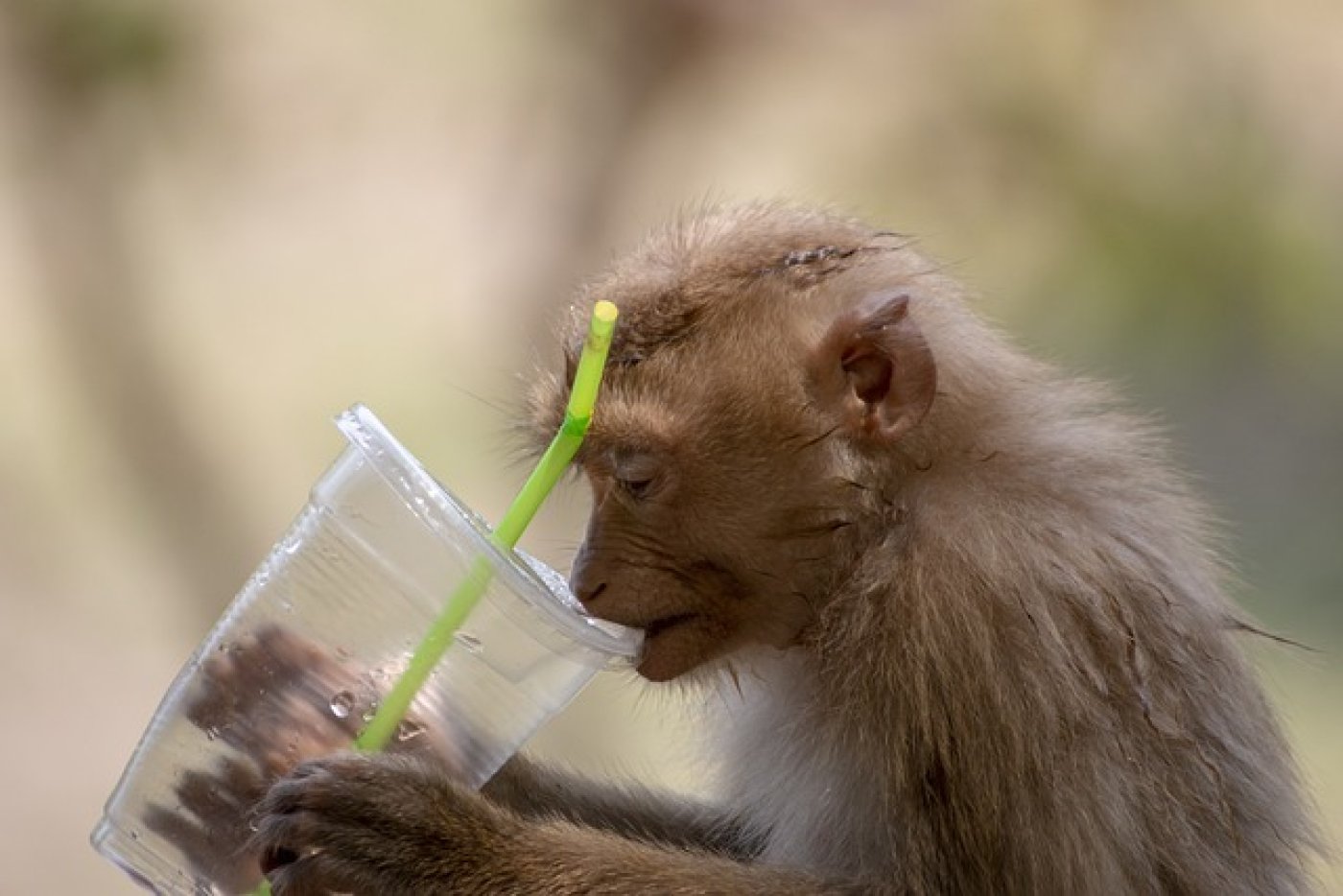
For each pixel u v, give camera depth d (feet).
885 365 24.81
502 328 53.47
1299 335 46.75
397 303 59.31
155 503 52.95
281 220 55.83
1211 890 23.65
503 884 23.21
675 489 25.04
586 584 25.29
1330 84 45.83
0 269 55.16
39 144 49.55
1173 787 23.59
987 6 46.62
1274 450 51.16
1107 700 23.41
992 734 23.22
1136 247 45.85
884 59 47.62
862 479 24.90
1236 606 25.95
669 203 49.14
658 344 25.27
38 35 48.01
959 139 46.68
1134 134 46.06
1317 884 26.27
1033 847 23.06
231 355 59.36
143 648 61.31
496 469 57.00
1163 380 48.47
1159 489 25.50
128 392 52.42
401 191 53.52
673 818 28.43
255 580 22.58
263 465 59.16
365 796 22.76
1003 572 23.58
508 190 51.49
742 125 48.93
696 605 25.41
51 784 58.85
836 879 23.88
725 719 28.12
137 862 22.74
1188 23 45.78
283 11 50.75
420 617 22.30
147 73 48.93
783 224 26.40
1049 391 25.90
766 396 24.99
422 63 51.65
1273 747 25.49
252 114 51.06
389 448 22.04
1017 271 46.16
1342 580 52.44
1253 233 45.73
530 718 22.67
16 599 61.11
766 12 48.37
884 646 23.94
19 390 59.57
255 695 22.54
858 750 24.44
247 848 22.67
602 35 50.03
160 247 55.21
